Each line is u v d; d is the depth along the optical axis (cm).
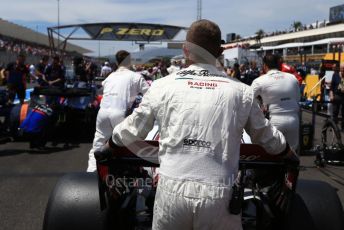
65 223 286
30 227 441
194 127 228
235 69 1536
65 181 309
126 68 578
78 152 844
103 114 558
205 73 242
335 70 1120
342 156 738
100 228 285
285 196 264
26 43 5003
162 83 243
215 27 247
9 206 505
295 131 551
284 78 547
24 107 938
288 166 257
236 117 233
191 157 225
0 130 946
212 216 221
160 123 238
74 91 950
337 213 288
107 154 265
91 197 293
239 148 239
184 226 226
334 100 1109
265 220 288
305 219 282
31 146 856
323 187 305
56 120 916
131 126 249
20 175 654
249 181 325
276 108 545
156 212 232
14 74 1198
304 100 1195
